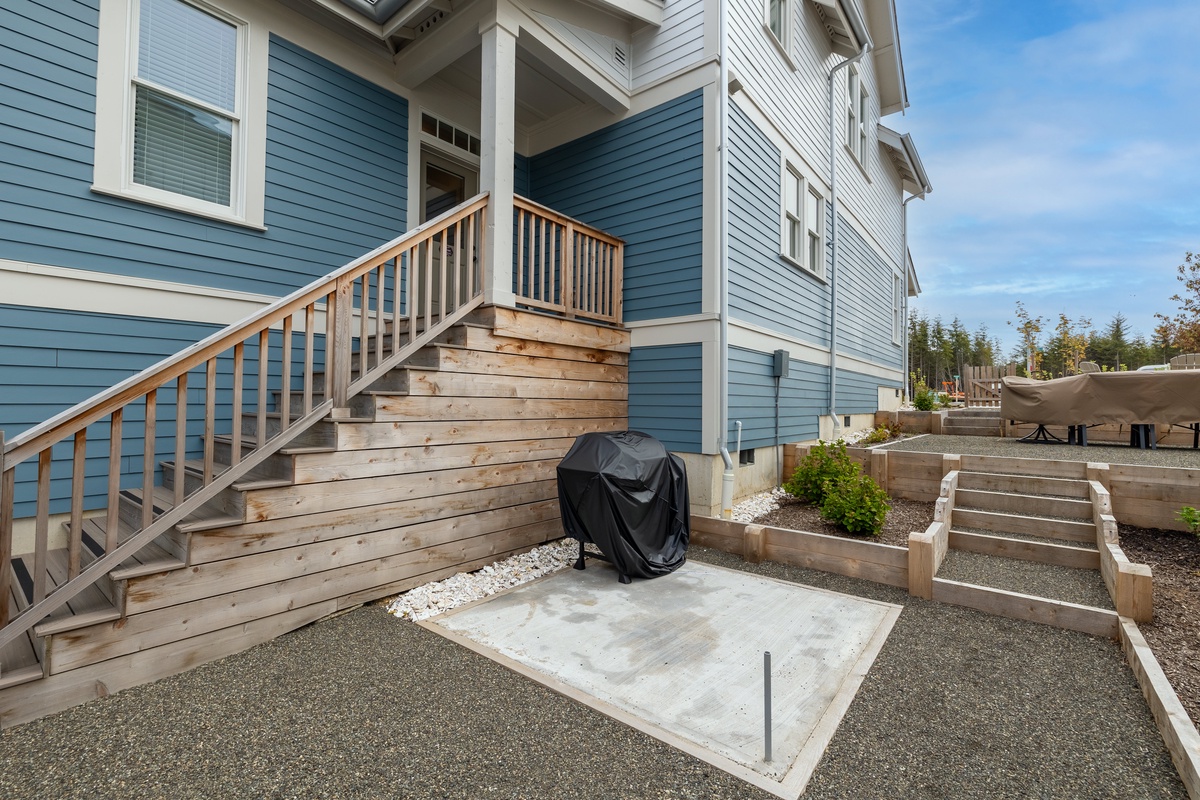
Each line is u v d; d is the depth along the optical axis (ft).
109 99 13.01
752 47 21.21
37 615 8.13
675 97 19.61
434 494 13.55
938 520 14.88
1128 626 10.38
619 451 14.40
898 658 10.07
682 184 19.31
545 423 16.66
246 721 8.08
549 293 22.70
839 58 31.55
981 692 8.92
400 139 19.43
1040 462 18.10
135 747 7.46
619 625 11.44
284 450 11.04
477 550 14.56
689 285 18.98
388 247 12.86
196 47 14.62
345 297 12.07
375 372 12.67
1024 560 15.11
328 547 11.53
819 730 7.89
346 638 10.77
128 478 13.35
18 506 11.75
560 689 8.97
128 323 13.28
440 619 11.69
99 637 8.61
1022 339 83.92
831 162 29.35
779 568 15.14
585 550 16.28
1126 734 7.79
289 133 16.40
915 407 40.19
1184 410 22.53
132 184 13.51
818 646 10.52
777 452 23.21
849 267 33.60
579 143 22.27
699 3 19.13
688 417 18.72
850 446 24.91
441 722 8.10
